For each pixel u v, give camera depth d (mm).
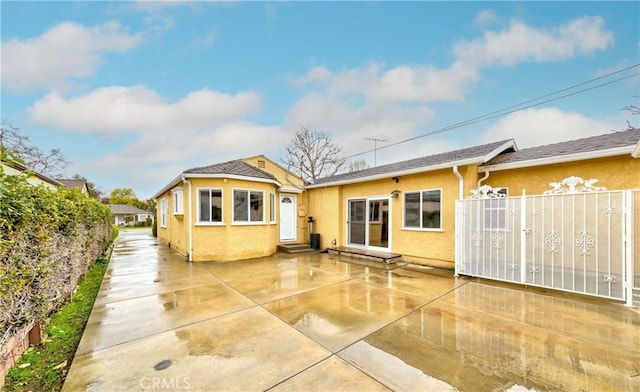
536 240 5957
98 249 9555
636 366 2926
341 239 11766
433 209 8508
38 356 3242
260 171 11438
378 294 5586
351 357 3123
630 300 4824
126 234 25125
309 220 13195
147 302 5113
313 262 9258
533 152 7793
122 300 5230
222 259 9633
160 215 17984
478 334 3725
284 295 5527
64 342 3611
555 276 5691
